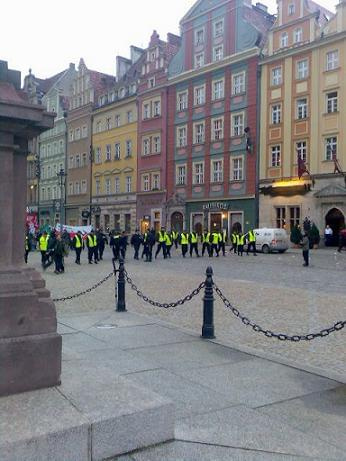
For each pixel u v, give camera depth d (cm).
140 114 5256
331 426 436
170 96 4931
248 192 4184
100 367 482
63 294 1322
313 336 639
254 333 844
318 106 3750
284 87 3959
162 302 1183
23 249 464
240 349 706
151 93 5119
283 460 369
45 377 416
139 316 958
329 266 2333
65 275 1864
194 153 4669
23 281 425
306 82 3828
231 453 378
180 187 4800
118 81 5981
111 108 5672
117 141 5612
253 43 4184
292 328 884
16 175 461
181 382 551
